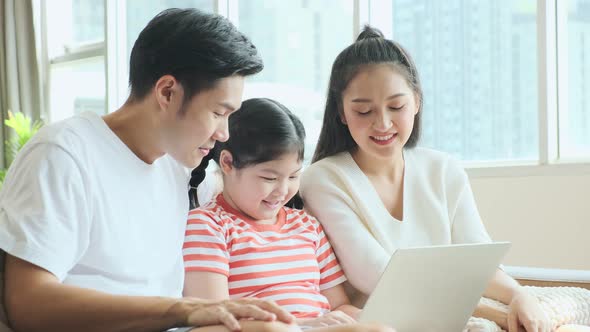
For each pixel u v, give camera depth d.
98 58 5.39
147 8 5.04
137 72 1.30
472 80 3.58
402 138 1.74
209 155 1.62
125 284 1.30
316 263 1.65
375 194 1.78
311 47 4.11
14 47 5.68
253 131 1.56
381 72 1.72
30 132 5.08
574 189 3.18
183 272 1.43
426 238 1.78
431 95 3.70
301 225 1.68
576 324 1.60
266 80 4.32
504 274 1.69
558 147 3.37
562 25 3.35
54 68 5.77
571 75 3.33
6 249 1.11
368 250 1.68
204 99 1.25
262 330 0.97
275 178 1.58
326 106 1.86
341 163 1.81
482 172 3.45
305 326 1.42
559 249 3.23
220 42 1.24
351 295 1.74
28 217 1.13
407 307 1.38
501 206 3.40
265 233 1.61
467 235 1.81
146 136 1.32
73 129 1.25
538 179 3.28
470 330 1.50
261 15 4.37
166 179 1.43
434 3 3.68
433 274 1.37
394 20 3.81
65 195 1.18
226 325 0.98
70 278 1.25
